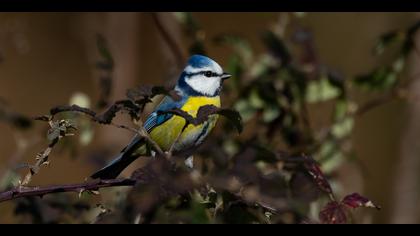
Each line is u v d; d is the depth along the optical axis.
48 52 19.11
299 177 6.97
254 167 6.93
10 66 18.84
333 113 10.14
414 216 11.82
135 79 13.61
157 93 6.24
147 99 6.17
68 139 9.84
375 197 16.52
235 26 18.42
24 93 18.94
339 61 15.96
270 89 9.91
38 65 19.09
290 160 6.92
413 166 11.89
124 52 13.45
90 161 9.69
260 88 9.90
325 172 9.84
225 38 10.50
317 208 8.16
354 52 15.95
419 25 9.86
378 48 10.10
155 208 6.99
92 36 13.48
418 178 11.86
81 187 6.18
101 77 9.41
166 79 10.66
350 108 10.26
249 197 6.48
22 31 14.66
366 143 17.23
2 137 17.11
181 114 6.21
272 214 6.23
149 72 17.62
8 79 18.86
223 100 10.27
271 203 6.86
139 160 11.94
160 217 6.98
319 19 16.14
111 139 12.27
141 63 17.58
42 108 18.95
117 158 8.87
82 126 9.67
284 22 10.91
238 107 10.03
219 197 6.08
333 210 6.23
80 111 6.09
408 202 11.85
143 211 6.82
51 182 16.53
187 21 10.71
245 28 18.28
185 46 12.48
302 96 10.02
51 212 8.27
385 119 17.28
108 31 13.45
